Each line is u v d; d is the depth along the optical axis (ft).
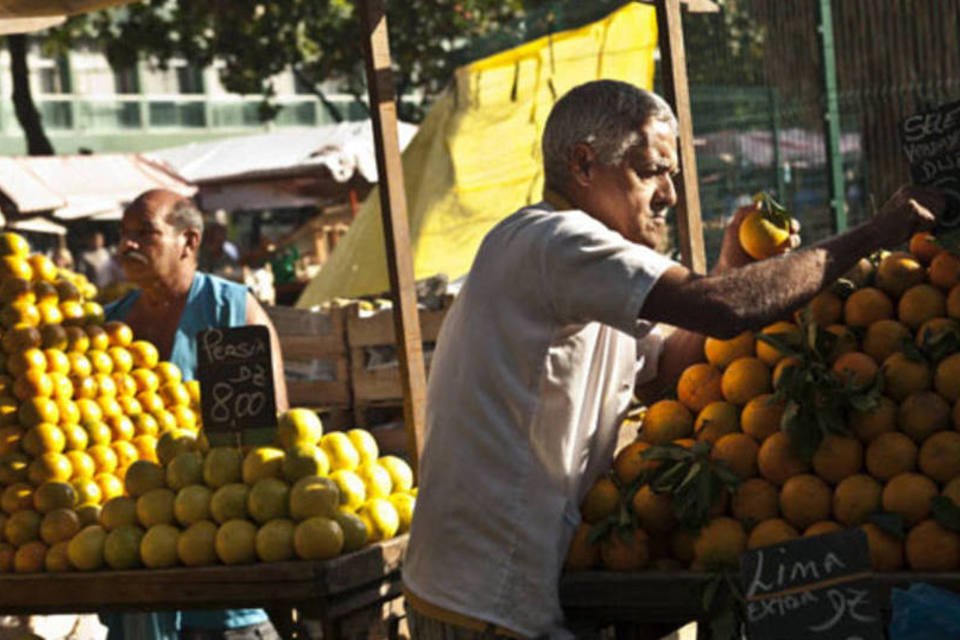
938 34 33.68
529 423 11.44
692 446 11.87
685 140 18.67
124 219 18.08
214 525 14.14
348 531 13.85
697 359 13.14
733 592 11.16
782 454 11.50
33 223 62.69
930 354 11.51
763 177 36.70
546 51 40.86
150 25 84.99
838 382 11.43
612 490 11.91
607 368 11.90
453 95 42.60
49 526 15.07
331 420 25.46
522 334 11.38
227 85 86.43
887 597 10.85
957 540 10.84
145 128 149.28
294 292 65.77
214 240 70.44
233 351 14.48
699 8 21.72
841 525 11.23
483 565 11.49
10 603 15.02
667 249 34.47
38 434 15.65
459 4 84.33
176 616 16.57
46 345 16.24
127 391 16.85
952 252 11.91
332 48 86.58
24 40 75.36
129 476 14.69
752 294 10.94
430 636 11.79
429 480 11.80
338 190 71.77
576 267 11.10
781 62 36.09
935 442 11.10
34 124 75.87
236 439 14.56
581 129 11.57
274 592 13.52
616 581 11.57
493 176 40.70
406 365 15.76
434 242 40.47
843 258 11.23
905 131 12.25
